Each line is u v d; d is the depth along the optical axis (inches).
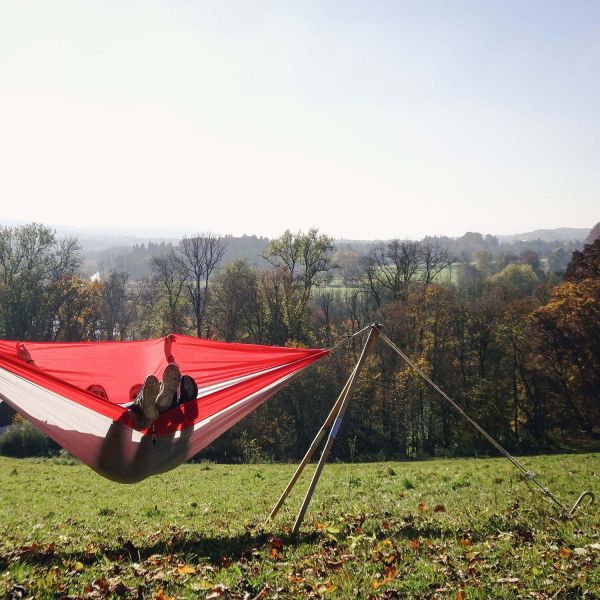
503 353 2674.7
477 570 298.0
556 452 2388.0
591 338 2517.2
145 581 304.3
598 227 3666.3
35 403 372.5
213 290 2982.3
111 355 522.0
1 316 2802.7
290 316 2893.7
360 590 279.1
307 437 2372.0
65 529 464.8
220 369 517.7
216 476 1011.3
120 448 386.0
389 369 2635.3
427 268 3073.3
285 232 2974.9
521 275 4852.4
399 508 498.3
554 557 311.0
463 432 2452.0
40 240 2962.6
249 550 356.5
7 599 279.7
